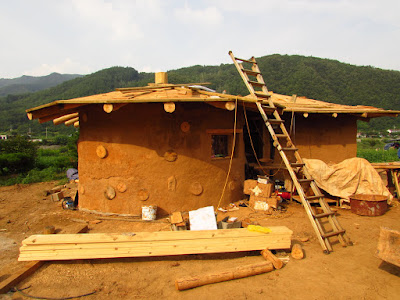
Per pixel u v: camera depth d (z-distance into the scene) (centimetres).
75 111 697
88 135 666
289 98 1017
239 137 736
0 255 462
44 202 814
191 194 657
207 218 500
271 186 677
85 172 679
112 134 636
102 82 13188
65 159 1592
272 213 644
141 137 629
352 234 525
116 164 638
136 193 634
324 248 440
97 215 655
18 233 567
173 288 348
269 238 430
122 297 331
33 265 392
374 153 2184
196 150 658
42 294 338
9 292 343
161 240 411
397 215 646
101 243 404
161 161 636
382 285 344
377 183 717
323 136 902
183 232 432
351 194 714
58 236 419
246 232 433
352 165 732
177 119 641
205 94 634
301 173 728
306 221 598
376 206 638
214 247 417
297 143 878
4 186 1128
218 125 684
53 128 8912
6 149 1552
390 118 7338
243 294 330
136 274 386
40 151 2659
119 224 594
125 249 406
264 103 651
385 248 361
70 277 377
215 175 684
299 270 385
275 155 888
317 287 341
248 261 416
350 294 325
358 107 944
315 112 805
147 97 595
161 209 639
